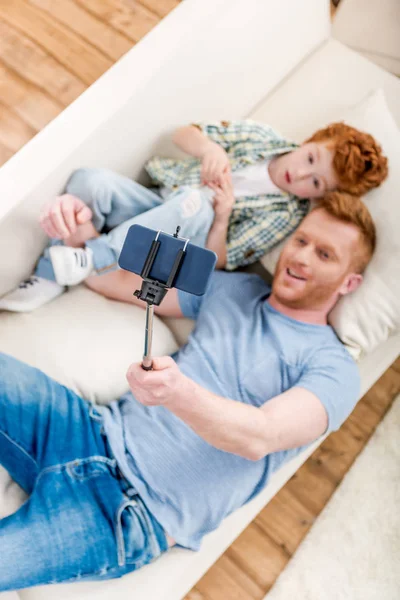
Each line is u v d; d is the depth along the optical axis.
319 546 1.47
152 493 1.11
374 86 1.55
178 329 1.43
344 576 1.44
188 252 0.75
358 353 1.34
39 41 1.64
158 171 1.44
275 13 1.42
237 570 1.45
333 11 1.79
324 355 1.24
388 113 1.44
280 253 1.41
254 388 1.22
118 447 1.13
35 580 0.99
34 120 1.57
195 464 1.13
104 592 1.08
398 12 1.48
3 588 0.97
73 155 1.23
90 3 1.70
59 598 1.07
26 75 1.61
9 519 1.02
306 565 1.45
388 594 1.42
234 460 1.15
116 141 1.31
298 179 1.39
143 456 1.13
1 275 1.27
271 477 1.23
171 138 1.45
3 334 1.26
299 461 1.30
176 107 1.38
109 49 1.67
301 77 1.60
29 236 1.26
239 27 1.37
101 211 1.33
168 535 1.11
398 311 1.32
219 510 1.13
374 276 1.33
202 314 1.35
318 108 1.56
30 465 1.12
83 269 1.27
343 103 1.55
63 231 1.23
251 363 1.23
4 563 0.98
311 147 1.39
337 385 1.19
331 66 1.59
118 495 1.08
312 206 1.44
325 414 1.16
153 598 1.09
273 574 1.46
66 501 1.05
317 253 1.29
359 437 1.62
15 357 1.23
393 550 1.47
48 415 1.12
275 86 1.61
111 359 1.25
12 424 1.09
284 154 1.44
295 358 1.24
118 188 1.30
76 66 1.64
